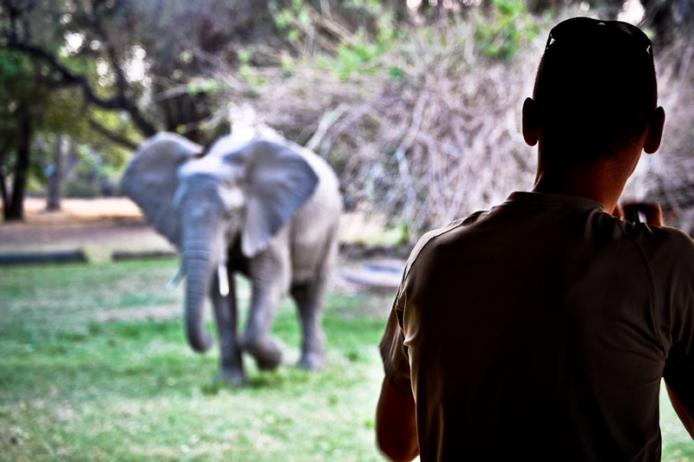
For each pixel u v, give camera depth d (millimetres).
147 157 8180
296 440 5875
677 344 1505
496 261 1529
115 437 5898
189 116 22703
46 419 6375
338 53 10656
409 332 1615
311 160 8641
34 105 27281
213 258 7156
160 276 16609
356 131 9750
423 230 9609
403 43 10172
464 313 1526
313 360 8414
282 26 12055
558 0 11273
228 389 7391
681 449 5273
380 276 11891
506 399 1475
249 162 7711
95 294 14148
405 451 1797
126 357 8977
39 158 38438
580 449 1447
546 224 1540
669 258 1488
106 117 33906
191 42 20188
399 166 9328
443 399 1535
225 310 7703
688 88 9930
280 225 7605
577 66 1567
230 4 19844
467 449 1503
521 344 1473
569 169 1594
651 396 1477
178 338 10180
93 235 25891
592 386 1444
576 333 1449
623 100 1556
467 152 8703
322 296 8617
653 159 8859
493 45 9539
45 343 9812
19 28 24844
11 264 18594
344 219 11336
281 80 10539
